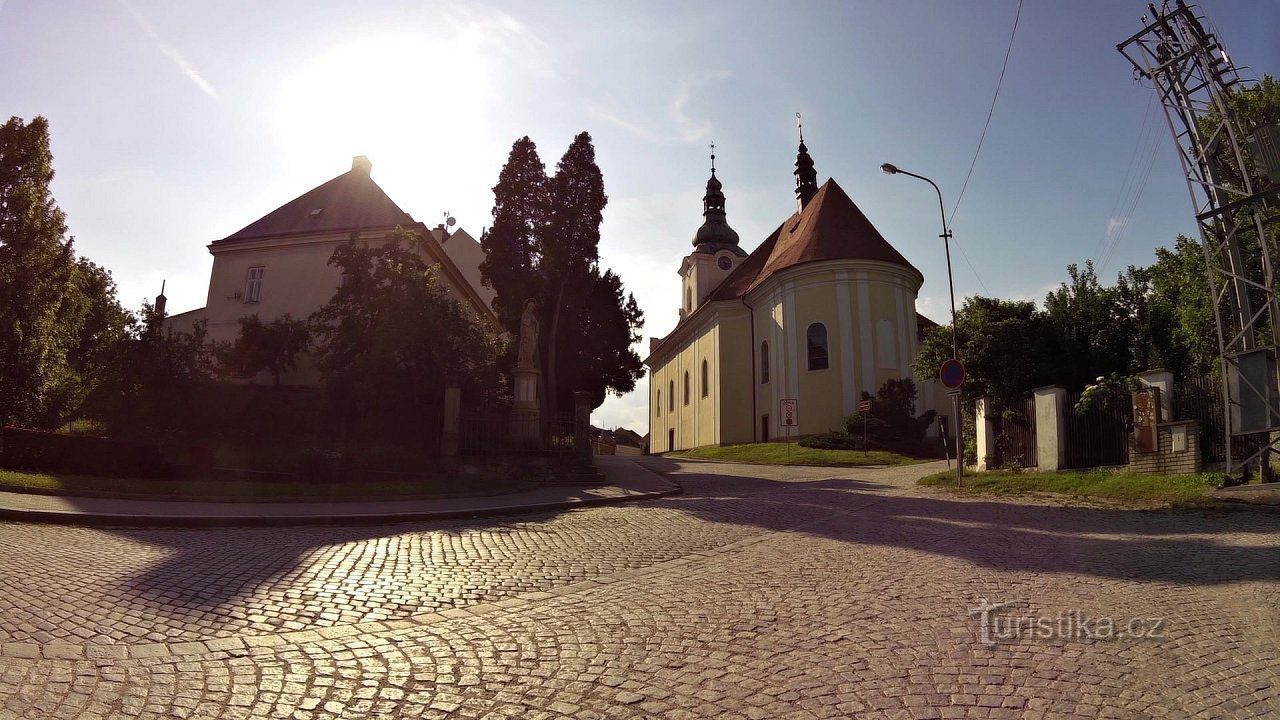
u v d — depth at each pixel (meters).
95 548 8.22
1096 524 10.89
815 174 54.22
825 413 37.19
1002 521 11.37
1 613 5.29
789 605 6.20
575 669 4.66
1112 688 4.16
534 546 9.46
